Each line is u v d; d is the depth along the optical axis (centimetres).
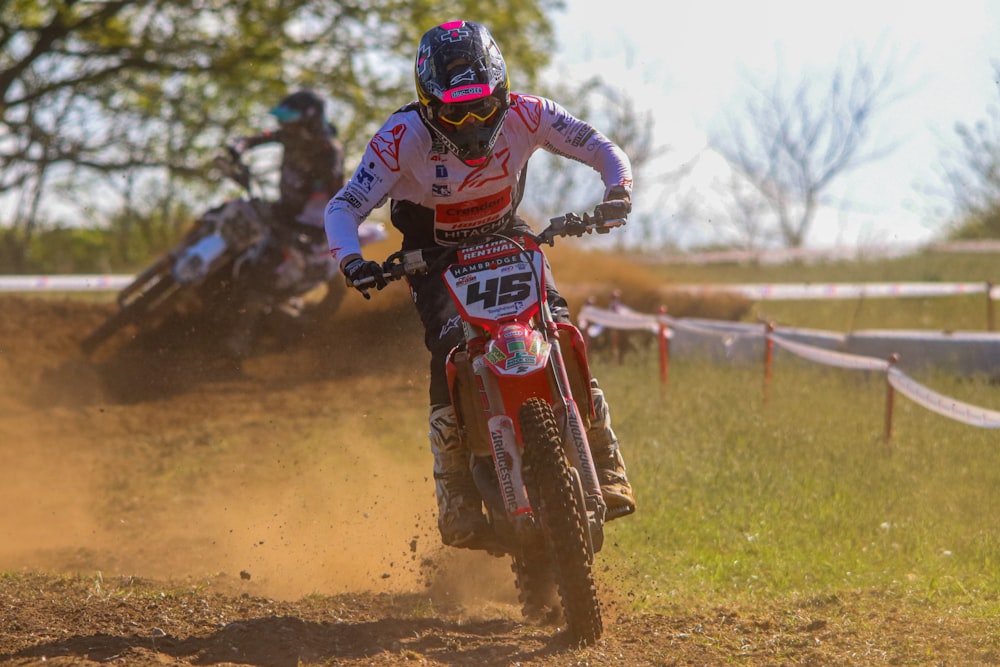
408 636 1577
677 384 3891
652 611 1759
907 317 5869
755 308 6003
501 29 7312
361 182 1700
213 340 4222
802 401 3559
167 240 9175
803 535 2209
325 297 4288
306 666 1420
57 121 7456
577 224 1633
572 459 1521
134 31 7388
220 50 7169
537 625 1669
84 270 9562
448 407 1675
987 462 2747
